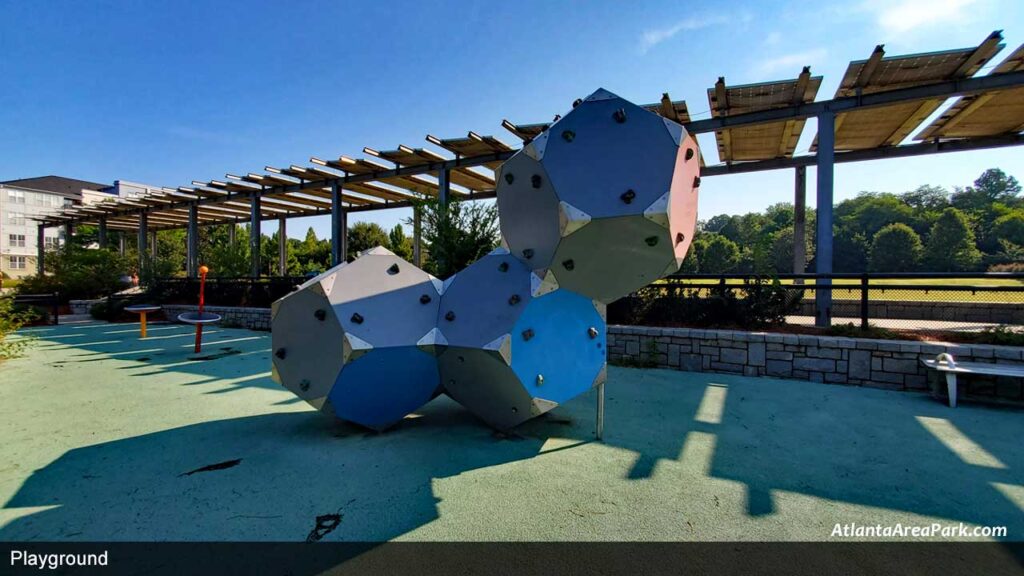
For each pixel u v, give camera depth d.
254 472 2.93
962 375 4.87
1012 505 2.48
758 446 3.40
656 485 2.75
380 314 3.38
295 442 3.48
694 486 2.73
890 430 3.75
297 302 3.44
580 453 3.27
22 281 15.30
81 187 56.22
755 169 10.14
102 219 18.25
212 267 14.57
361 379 3.35
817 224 6.96
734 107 7.18
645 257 3.03
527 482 2.79
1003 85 6.06
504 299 3.24
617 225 2.82
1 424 3.92
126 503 2.52
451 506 2.49
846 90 6.71
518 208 3.30
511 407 3.42
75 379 5.66
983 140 8.60
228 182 12.55
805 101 6.98
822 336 5.64
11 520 2.33
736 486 2.73
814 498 2.57
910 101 6.68
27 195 46.94
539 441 3.52
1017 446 3.37
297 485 2.74
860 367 5.36
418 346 3.39
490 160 9.48
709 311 6.70
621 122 2.94
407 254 23.25
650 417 4.15
